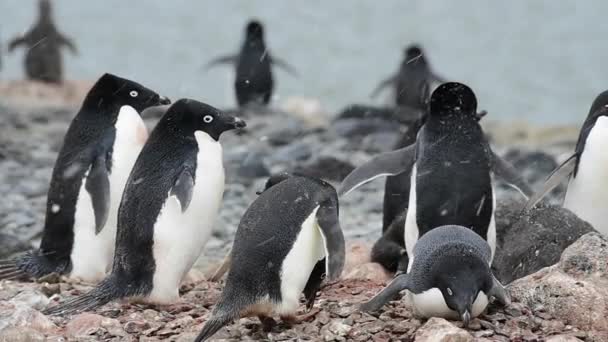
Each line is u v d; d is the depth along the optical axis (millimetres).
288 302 10562
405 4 91562
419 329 10227
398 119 29844
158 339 10758
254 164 22984
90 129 13930
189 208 11945
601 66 66562
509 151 25359
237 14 86312
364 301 11633
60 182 13852
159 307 12047
